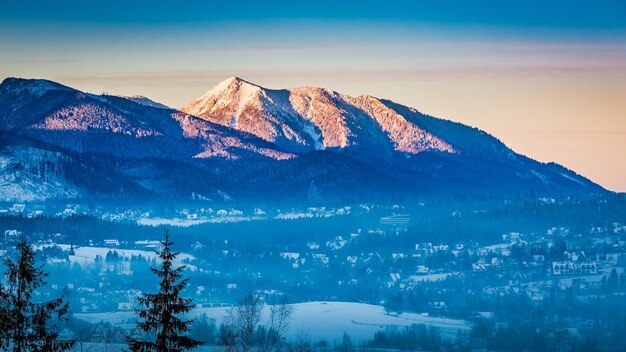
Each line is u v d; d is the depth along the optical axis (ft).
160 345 319.88
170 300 323.16
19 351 314.14
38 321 317.01
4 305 314.76
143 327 321.52
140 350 320.29
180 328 322.55
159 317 322.34
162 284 323.37
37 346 315.58
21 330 314.76
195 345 322.55
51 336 318.24
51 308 319.68
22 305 317.01
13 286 317.42
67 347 320.50
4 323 311.88
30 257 320.50
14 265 318.45
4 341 313.53
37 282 320.91
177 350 321.93
